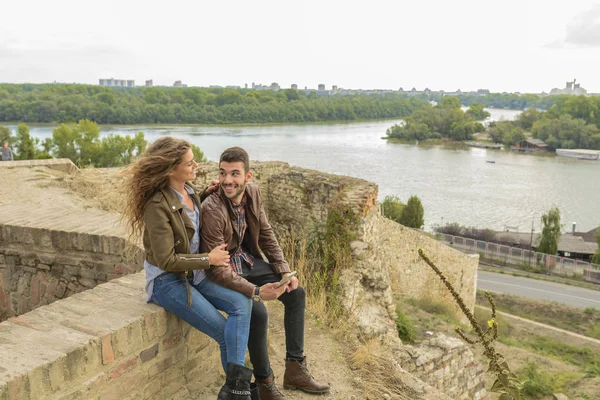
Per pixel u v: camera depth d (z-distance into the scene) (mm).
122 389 3180
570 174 104438
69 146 61031
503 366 3154
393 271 15188
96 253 5320
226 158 3473
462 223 65000
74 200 9672
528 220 67438
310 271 7750
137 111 158125
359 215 10461
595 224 68562
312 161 99750
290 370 4168
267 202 13703
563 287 37250
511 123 170750
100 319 3227
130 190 3232
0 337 2926
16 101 145750
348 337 5789
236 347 3283
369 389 4719
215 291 3389
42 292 5637
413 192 80562
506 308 28359
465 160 119438
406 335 10836
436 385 8430
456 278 18844
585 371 14281
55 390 2709
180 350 3682
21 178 10328
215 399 3822
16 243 5660
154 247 3150
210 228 3443
